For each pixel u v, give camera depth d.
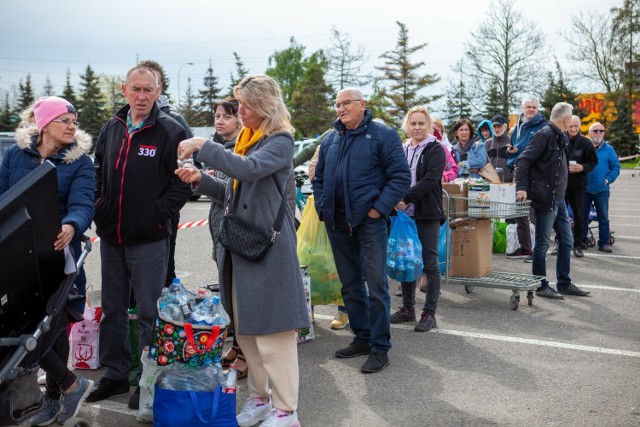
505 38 47.69
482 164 8.94
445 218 6.37
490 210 6.51
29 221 2.88
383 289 4.74
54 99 3.69
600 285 7.66
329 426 3.80
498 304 6.73
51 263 3.25
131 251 4.09
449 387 4.40
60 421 3.69
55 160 3.73
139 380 4.05
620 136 53.06
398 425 3.81
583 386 4.40
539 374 4.63
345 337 5.63
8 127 60.94
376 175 4.74
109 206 4.09
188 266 8.79
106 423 3.85
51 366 3.55
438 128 7.81
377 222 4.72
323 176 5.07
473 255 6.75
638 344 5.33
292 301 3.61
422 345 5.33
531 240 9.48
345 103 4.75
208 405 3.39
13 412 3.08
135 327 4.50
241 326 3.59
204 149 3.29
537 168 6.77
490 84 48.66
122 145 4.10
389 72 63.09
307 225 5.73
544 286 7.03
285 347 3.68
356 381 4.54
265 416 3.90
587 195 10.32
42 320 3.10
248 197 3.60
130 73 4.03
